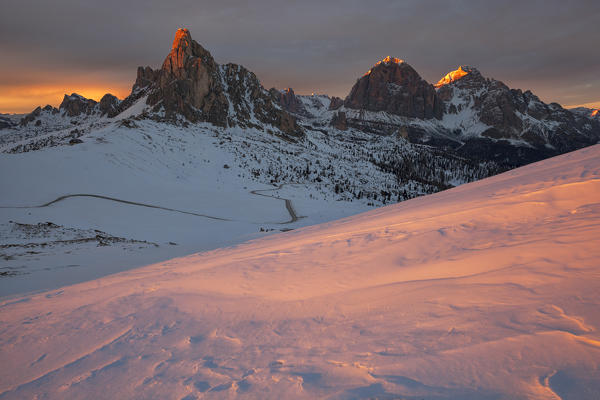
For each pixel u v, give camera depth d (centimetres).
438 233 760
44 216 5747
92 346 475
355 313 415
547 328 261
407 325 336
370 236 907
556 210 731
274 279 680
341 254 786
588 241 450
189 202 10331
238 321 479
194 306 590
